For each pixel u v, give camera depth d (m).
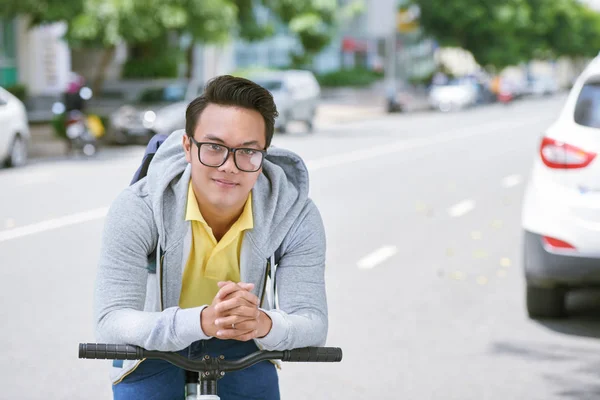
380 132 33.56
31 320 7.74
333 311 8.23
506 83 69.62
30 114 36.28
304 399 5.95
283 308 3.20
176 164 3.11
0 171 19.97
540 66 133.00
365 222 13.14
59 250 10.80
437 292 8.96
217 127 2.93
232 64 51.72
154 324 2.86
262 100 2.96
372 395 6.04
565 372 6.55
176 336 2.85
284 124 32.19
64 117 25.48
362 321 7.88
